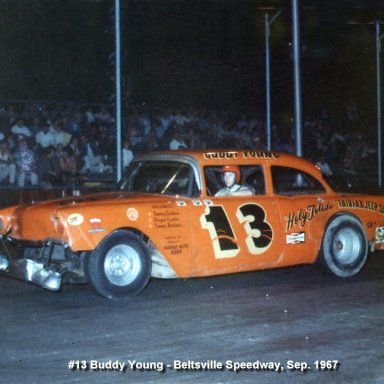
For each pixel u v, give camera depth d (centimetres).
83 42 1631
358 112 1994
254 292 816
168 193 824
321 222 892
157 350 570
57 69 1639
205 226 802
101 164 1310
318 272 952
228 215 820
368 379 500
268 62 1334
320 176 920
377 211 945
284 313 705
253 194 855
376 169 1816
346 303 756
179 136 1431
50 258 761
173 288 838
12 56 1617
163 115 1481
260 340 602
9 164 1182
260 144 1582
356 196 938
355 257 922
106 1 1506
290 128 1666
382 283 879
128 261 766
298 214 874
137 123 1436
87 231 730
